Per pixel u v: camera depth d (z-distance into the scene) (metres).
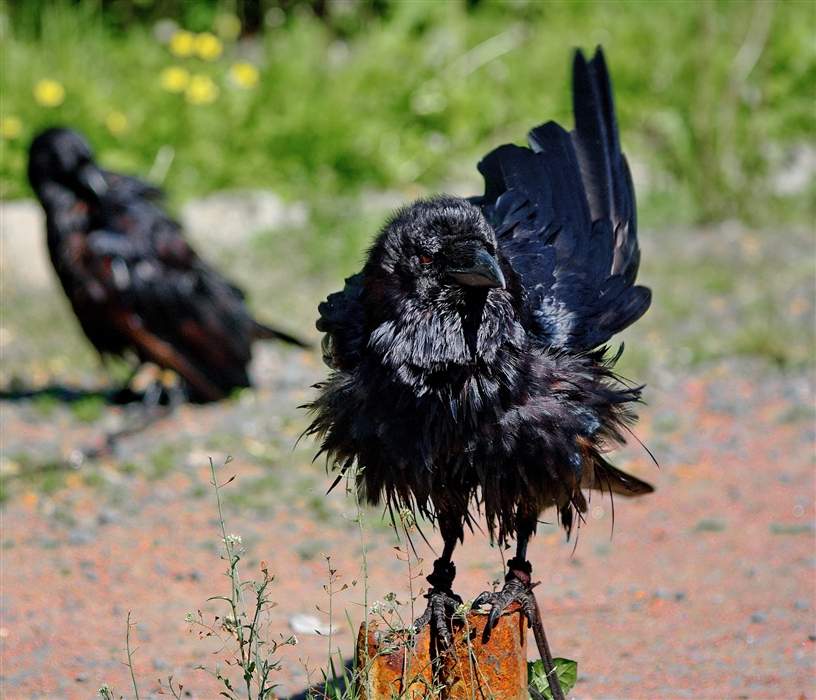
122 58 20.42
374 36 21.31
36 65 19.33
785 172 20.41
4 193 17.53
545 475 6.25
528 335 6.45
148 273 11.88
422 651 6.04
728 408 11.96
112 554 8.93
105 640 7.52
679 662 7.24
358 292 6.55
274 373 13.53
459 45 21.33
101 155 17.98
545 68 21.20
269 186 18.45
